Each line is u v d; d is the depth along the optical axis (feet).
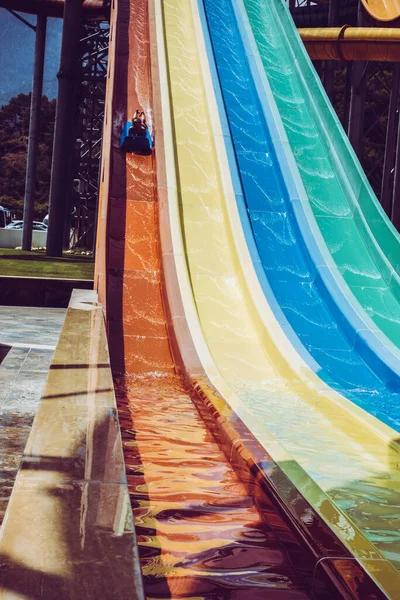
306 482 15.06
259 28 71.36
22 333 39.91
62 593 6.73
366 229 46.91
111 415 14.76
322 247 43.96
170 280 38.99
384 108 192.24
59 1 119.24
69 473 10.58
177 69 62.90
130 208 46.65
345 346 37.04
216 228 45.24
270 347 35.17
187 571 11.98
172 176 48.65
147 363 34.35
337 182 51.93
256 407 27.63
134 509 15.20
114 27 67.10
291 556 12.29
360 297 42.11
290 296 40.83
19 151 300.61
